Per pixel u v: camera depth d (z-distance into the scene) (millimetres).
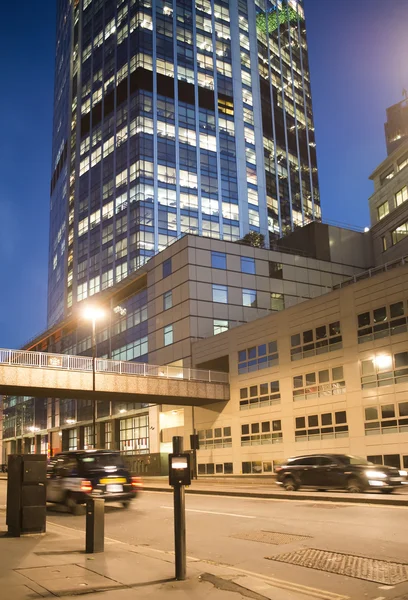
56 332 85000
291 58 127500
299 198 114562
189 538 12219
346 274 61688
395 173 56000
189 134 101438
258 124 111375
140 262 89500
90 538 9781
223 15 115312
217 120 105438
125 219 94812
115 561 8930
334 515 14680
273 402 43031
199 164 100188
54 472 19141
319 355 39688
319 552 10172
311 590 7566
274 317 44031
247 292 55656
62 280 110500
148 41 104312
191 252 53812
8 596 6688
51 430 83875
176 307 54594
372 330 36125
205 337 52469
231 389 47344
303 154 120188
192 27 110062
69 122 119625
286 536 11961
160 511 17797
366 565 8984
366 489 20609
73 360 41500
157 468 48812
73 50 124625
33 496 12016
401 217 53531
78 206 107375
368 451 35062
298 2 136125
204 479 41188
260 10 123438
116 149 101375
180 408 54094
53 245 125562
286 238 65500
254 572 8883
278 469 23719
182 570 7691
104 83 109375
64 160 120500
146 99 100000
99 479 17875
